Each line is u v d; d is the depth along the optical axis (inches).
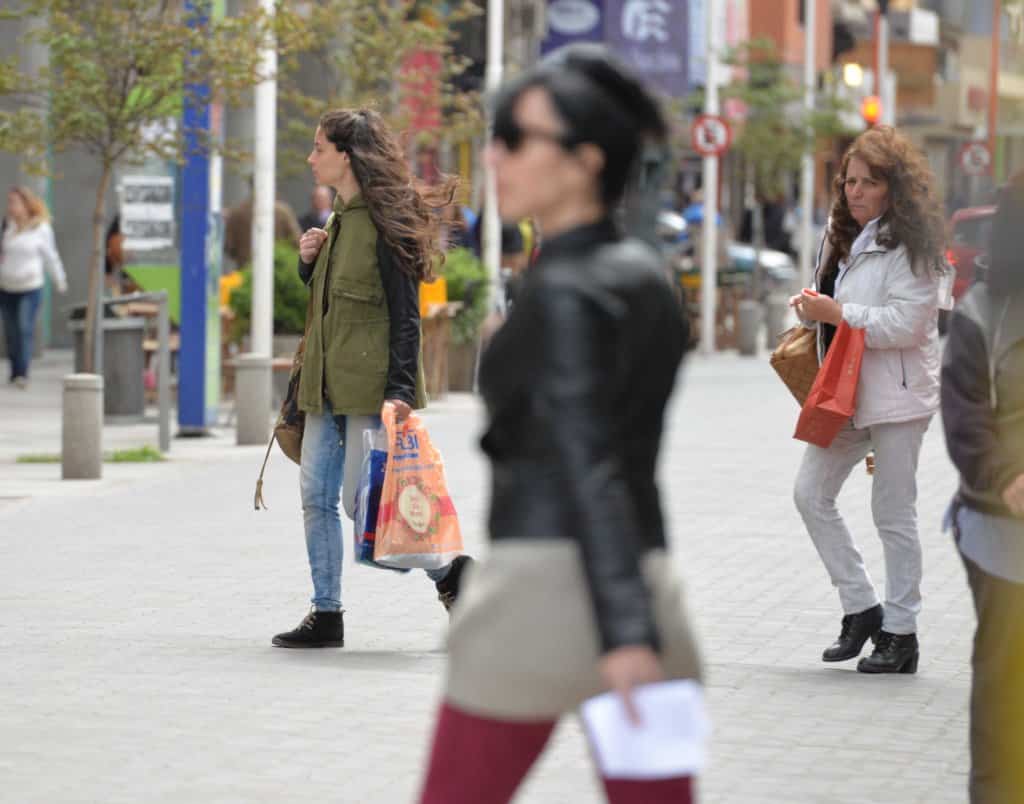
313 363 989.2
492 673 432.8
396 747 807.1
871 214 950.4
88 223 3272.6
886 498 961.5
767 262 5098.4
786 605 1147.9
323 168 985.5
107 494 1601.9
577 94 433.7
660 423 445.1
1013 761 622.5
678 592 445.1
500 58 3120.1
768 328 3924.7
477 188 3602.4
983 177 5132.9
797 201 6018.7
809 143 4407.0
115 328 2092.8
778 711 881.5
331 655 997.8
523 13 4072.3
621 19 4717.0
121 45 1820.9
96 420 1690.5
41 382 2741.1
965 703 903.7
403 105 2994.6
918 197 937.5
